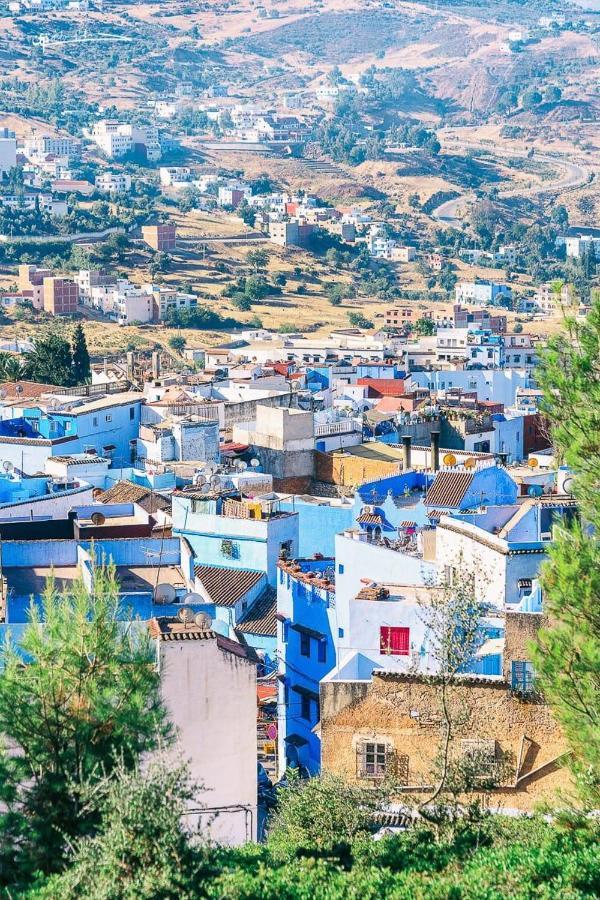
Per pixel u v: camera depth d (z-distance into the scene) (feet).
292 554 399.65
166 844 193.36
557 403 237.25
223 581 381.81
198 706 251.60
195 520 399.65
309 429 585.22
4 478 457.27
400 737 241.96
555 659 218.18
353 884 209.36
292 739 316.60
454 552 295.69
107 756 212.02
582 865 209.05
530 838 222.89
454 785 233.76
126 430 595.47
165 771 200.75
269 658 354.13
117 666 219.82
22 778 210.18
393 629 265.75
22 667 228.84
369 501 428.97
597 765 215.31
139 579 326.44
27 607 298.35
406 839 226.99
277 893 204.85
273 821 246.68
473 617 240.73
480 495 401.29
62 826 206.90
